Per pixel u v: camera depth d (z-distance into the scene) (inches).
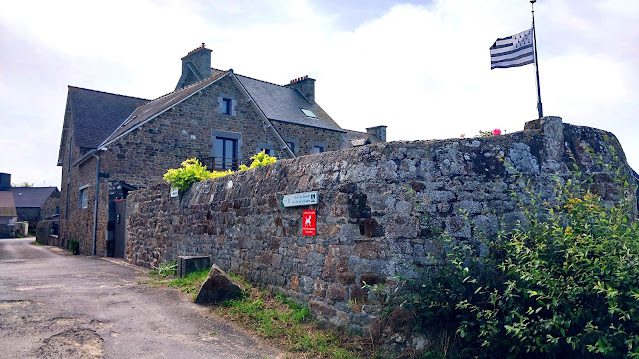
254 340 226.2
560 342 173.3
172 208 434.3
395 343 200.7
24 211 1947.6
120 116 839.1
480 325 180.5
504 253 208.4
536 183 228.2
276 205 284.7
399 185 217.5
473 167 223.8
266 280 290.0
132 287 338.3
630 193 200.1
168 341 220.8
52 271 438.0
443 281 202.7
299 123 859.4
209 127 728.3
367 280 218.4
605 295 163.8
